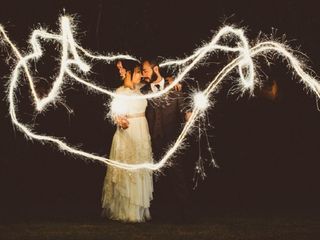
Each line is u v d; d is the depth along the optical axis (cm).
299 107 1320
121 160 888
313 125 1332
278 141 1340
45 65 1251
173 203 1085
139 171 879
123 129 892
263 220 874
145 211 894
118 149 893
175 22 1292
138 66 909
